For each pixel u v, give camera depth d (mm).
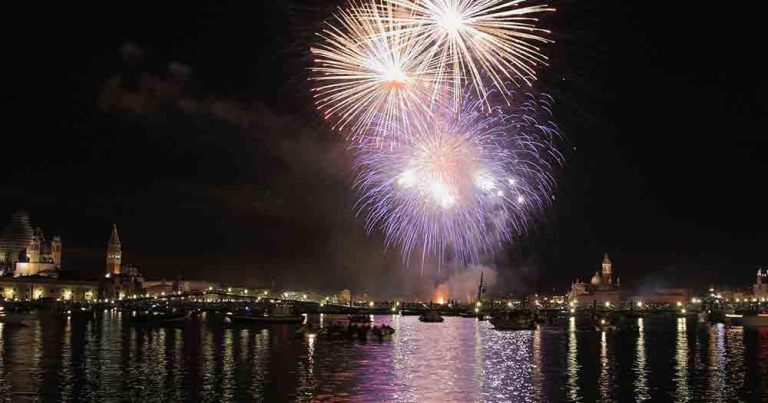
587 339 137125
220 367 84500
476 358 96188
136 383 70688
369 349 110250
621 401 61406
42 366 85000
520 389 67438
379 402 60562
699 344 123688
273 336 143000
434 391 65875
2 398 62500
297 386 68750
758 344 123438
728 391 66625
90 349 109312
